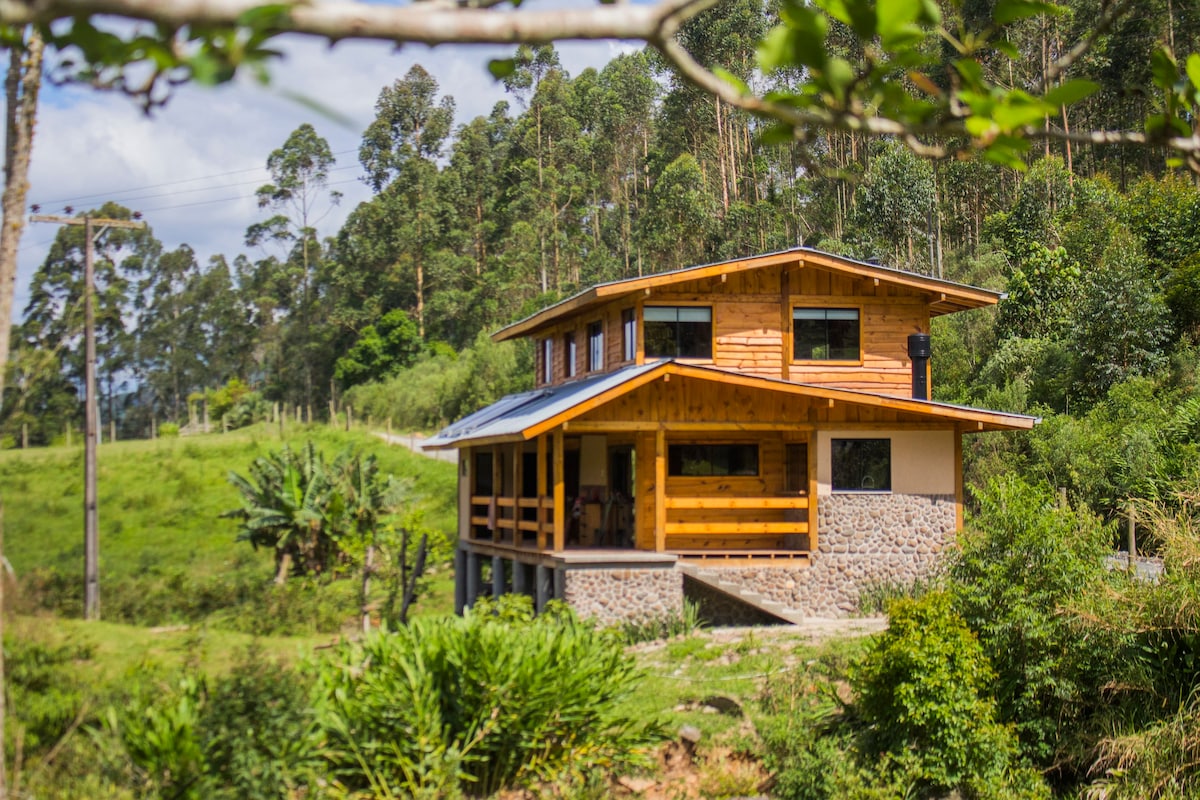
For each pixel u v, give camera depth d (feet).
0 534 27.09
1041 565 46.11
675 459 80.28
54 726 32.86
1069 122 191.72
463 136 345.31
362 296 292.20
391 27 6.03
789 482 81.66
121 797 29.99
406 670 39.09
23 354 43.01
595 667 42.34
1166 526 46.01
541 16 6.50
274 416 228.43
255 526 92.79
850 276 81.51
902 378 82.02
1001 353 125.90
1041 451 99.45
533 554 77.66
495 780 41.16
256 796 31.73
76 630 43.27
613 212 325.21
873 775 43.62
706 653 60.54
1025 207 157.99
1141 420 97.71
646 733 43.83
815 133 7.79
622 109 328.70
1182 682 43.34
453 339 282.36
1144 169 194.80
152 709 33.22
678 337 79.77
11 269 25.55
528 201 306.14
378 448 178.19
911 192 175.11
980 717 43.45
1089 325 115.96
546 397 92.99
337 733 37.73
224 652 45.78
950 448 76.23
